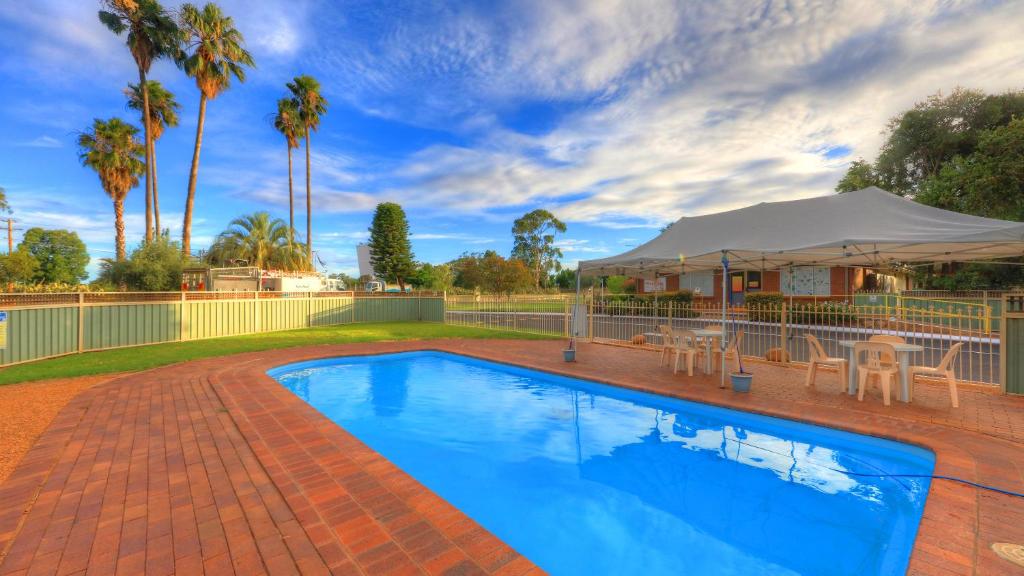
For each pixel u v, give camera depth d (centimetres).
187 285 1816
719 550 326
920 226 679
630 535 351
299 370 1044
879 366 650
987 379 787
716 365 925
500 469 487
